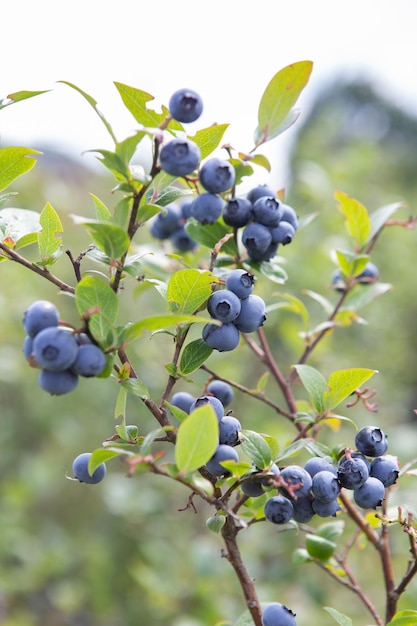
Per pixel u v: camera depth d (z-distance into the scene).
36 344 1.63
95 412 6.73
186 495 5.93
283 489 1.97
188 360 2.06
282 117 2.33
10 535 6.10
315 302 5.53
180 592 4.86
